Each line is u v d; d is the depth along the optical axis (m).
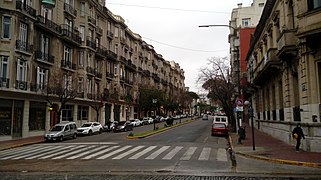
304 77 17.95
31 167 14.47
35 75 34.34
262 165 14.38
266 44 30.11
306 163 13.96
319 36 16.38
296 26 18.92
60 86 34.75
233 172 12.60
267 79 29.69
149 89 70.25
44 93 35.12
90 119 48.16
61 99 35.06
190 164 14.76
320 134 16.88
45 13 37.03
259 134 31.59
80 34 45.44
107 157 17.52
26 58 32.38
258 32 33.16
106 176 11.93
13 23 30.62
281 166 14.04
